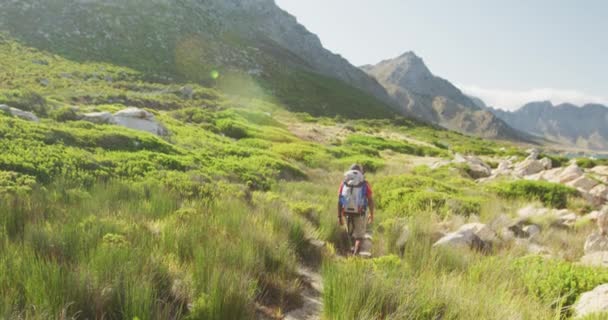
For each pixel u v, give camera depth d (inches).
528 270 247.1
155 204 318.3
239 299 159.2
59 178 369.4
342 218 331.6
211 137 1104.2
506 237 367.6
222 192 400.2
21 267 150.5
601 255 311.1
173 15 5073.8
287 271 227.1
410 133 3329.2
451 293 181.6
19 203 255.0
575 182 791.1
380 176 799.1
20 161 382.9
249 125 1622.8
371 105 4729.3
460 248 296.2
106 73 2972.4
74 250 185.5
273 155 929.5
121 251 169.9
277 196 411.5
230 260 198.1
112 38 3993.6
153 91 2711.6
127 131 719.7
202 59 4320.9
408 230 328.5
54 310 132.4
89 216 240.5
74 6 4239.7
